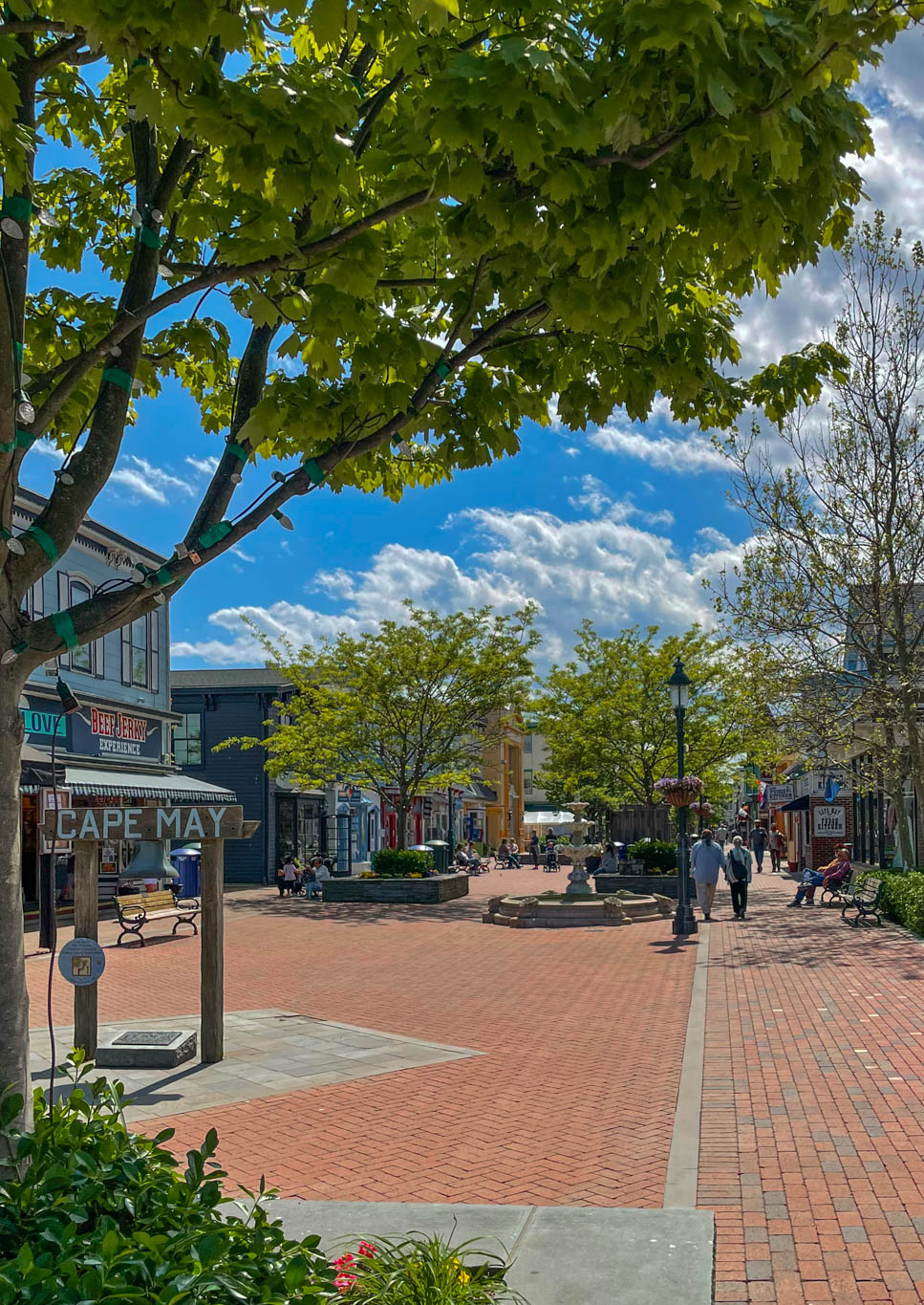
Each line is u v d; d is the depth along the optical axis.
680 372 5.57
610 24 3.95
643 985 14.33
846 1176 6.30
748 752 37.84
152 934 22.28
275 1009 13.07
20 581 4.23
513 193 4.39
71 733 26.41
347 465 6.55
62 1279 3.02
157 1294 2.99
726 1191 6.13
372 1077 9.40
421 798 58.88
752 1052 9.73
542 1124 7.79
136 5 3.68
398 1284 3.81
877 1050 9.55
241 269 4.57
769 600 21.77
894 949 16.55
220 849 10.37
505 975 15.65
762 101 4.03
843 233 4.90
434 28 3.69
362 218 4.66
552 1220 5.37
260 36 4.59
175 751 41.44
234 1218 3.85
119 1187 3.74
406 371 5.19
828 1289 4.84
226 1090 9.02
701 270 5.54
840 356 6.11
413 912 27.52
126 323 4.44
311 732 33.22
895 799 23.81
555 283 4.76
